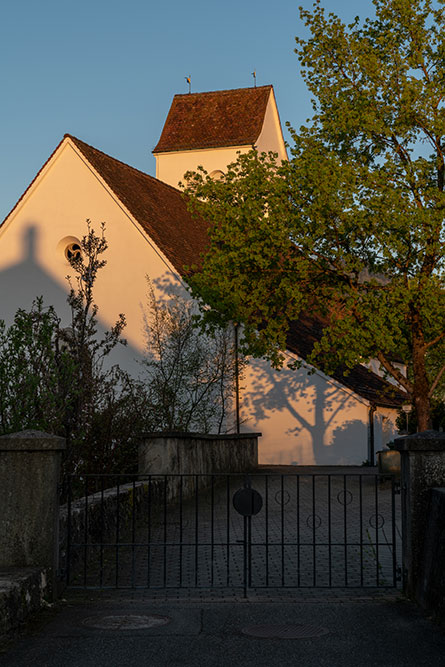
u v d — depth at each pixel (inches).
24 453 305.6
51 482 305.3
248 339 914.7
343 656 232.2
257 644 245.4
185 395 970.7
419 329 869.8
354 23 903.1
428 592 288.0
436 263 842.2
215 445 797.2
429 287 794.2
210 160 1641.2
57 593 309.9
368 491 735.1
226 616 282.2
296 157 860.6
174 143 1664.6
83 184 1189.7
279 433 1186.6
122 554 407.5
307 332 1342.3
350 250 855.7
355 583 336.5
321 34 898.1
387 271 866.8
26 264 1218.0
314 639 250.7
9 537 302.5
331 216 827.4
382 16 889.5
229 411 1157.1
